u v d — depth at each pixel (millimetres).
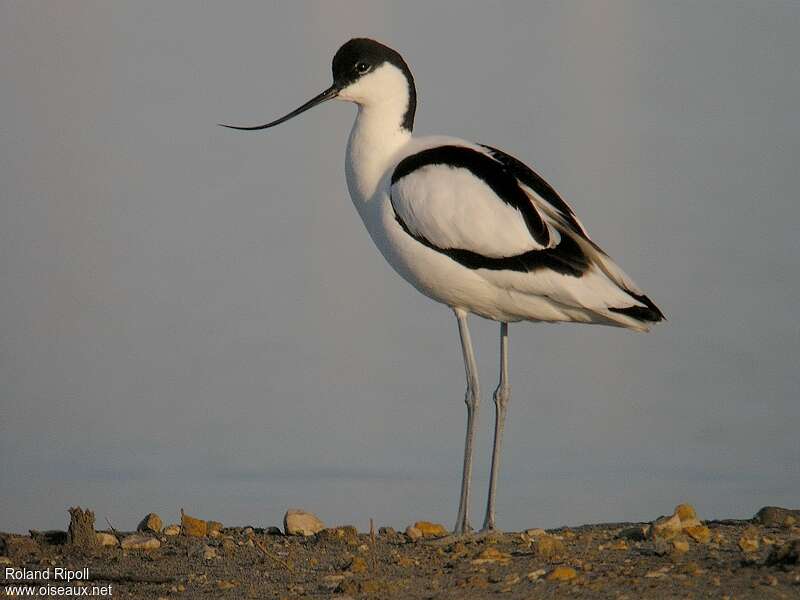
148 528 12398
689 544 10828
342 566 10789
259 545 11344
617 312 11953
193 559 11188
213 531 12344
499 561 10594
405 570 10539
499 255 11883
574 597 9336
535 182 12141
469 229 11859
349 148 12820
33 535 11898
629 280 12016
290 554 11281
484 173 12055
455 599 9492
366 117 12773
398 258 12320
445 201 11922
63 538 11883
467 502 11961
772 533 11305
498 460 12141
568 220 11953
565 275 11852
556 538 11180
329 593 9961
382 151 12688
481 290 12086
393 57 12750
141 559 11227
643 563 10188
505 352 12398
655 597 9203
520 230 11836
